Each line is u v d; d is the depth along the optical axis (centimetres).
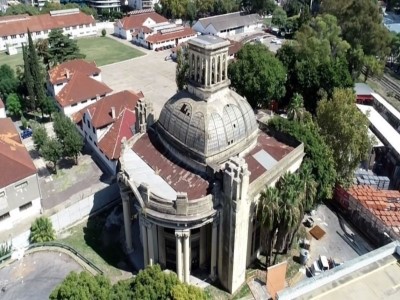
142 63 16562
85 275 5131
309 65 11231
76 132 9762
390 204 7869
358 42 13675
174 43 18575
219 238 6141
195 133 6081
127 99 10688
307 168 6731
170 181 6216
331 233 7738
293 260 7056
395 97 13362
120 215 8069
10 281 6253
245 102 6650
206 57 5912
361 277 4622
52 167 9862
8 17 18912
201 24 19475
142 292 5053
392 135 10075
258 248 6975
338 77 11012
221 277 6431
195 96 6331
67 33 19525
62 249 6906
